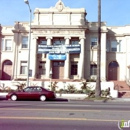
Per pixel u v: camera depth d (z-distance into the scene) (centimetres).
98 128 767
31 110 1155
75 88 2875
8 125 796
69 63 3553
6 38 3844
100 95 2311
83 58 3481
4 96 2470
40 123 830
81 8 3572
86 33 3681
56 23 3588
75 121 871
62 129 746
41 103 1675
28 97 2112
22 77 3669
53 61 3622
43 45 3500
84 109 1229
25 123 829
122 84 3316
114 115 1030
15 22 3759
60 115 1003
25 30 3728
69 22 3566
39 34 3569
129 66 3659
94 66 3644
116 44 3794
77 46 3472
